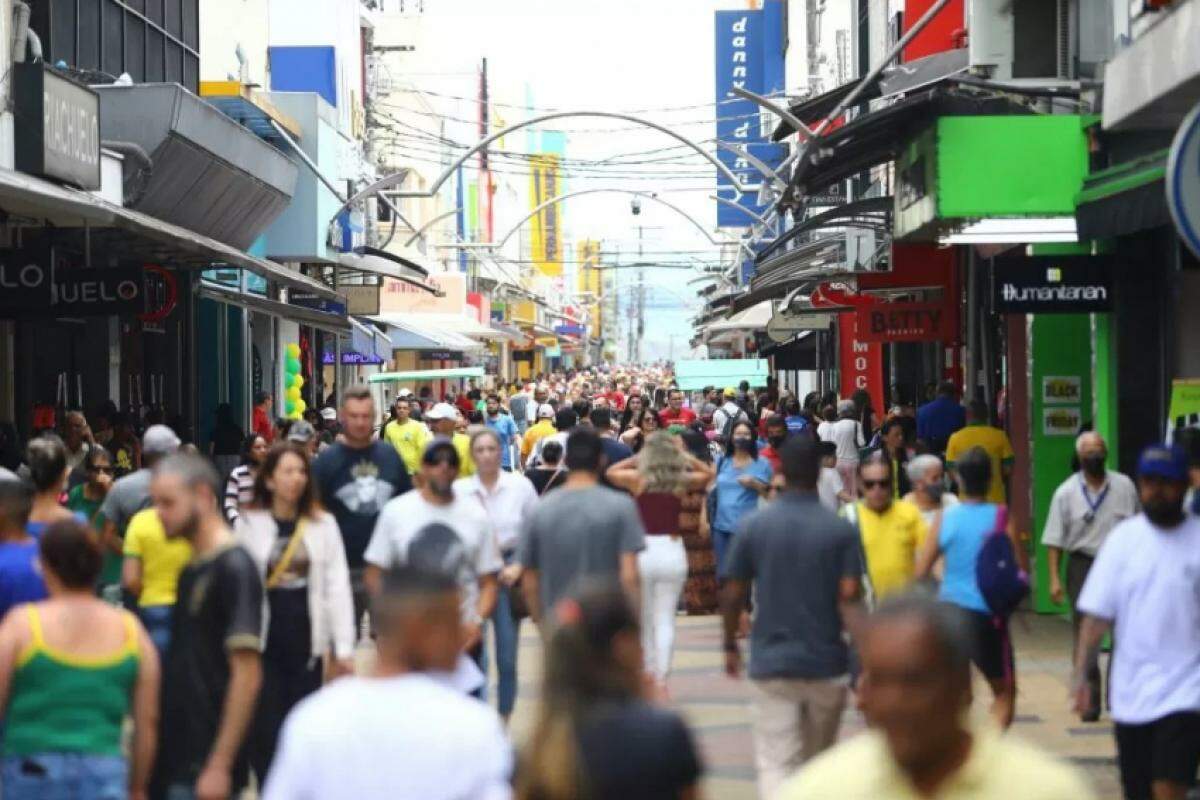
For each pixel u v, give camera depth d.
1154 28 16.84
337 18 74.38
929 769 6.52
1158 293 24.97
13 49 28.67
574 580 15.69
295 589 14.59
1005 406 33.41
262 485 14.72
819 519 14.24
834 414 37.34
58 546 11.15
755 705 14.46
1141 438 25.05
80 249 33.38
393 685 8.02
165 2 43.06
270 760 14.55
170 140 37.38
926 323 38.62
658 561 21.06
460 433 36.00
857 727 20.03
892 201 31.92
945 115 24.42
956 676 6.47
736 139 92.88
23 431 35.09
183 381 46.91
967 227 25.72
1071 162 23.81
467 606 15.98
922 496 19.30
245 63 57.41
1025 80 27.31
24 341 35.19
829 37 74.75
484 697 16.86
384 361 70.12
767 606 14.26
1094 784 16.88
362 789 7.82
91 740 11.03
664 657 21.12
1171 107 17.47
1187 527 13.05
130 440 31.98
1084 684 13.43
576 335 193.12
